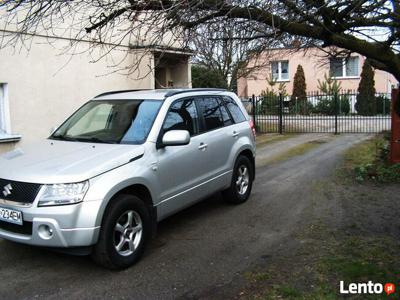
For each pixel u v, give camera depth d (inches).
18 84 377.7
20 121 381.7
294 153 507.5
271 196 307.9
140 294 167.3
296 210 272.2
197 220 255.4
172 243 219.8
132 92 255.9
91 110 242.2
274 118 853.8
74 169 179.0
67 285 175.9
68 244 172.6
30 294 169.0
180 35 190.1
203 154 243.1
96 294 167.9
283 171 398.9
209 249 210.8
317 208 275.4
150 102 230.5
